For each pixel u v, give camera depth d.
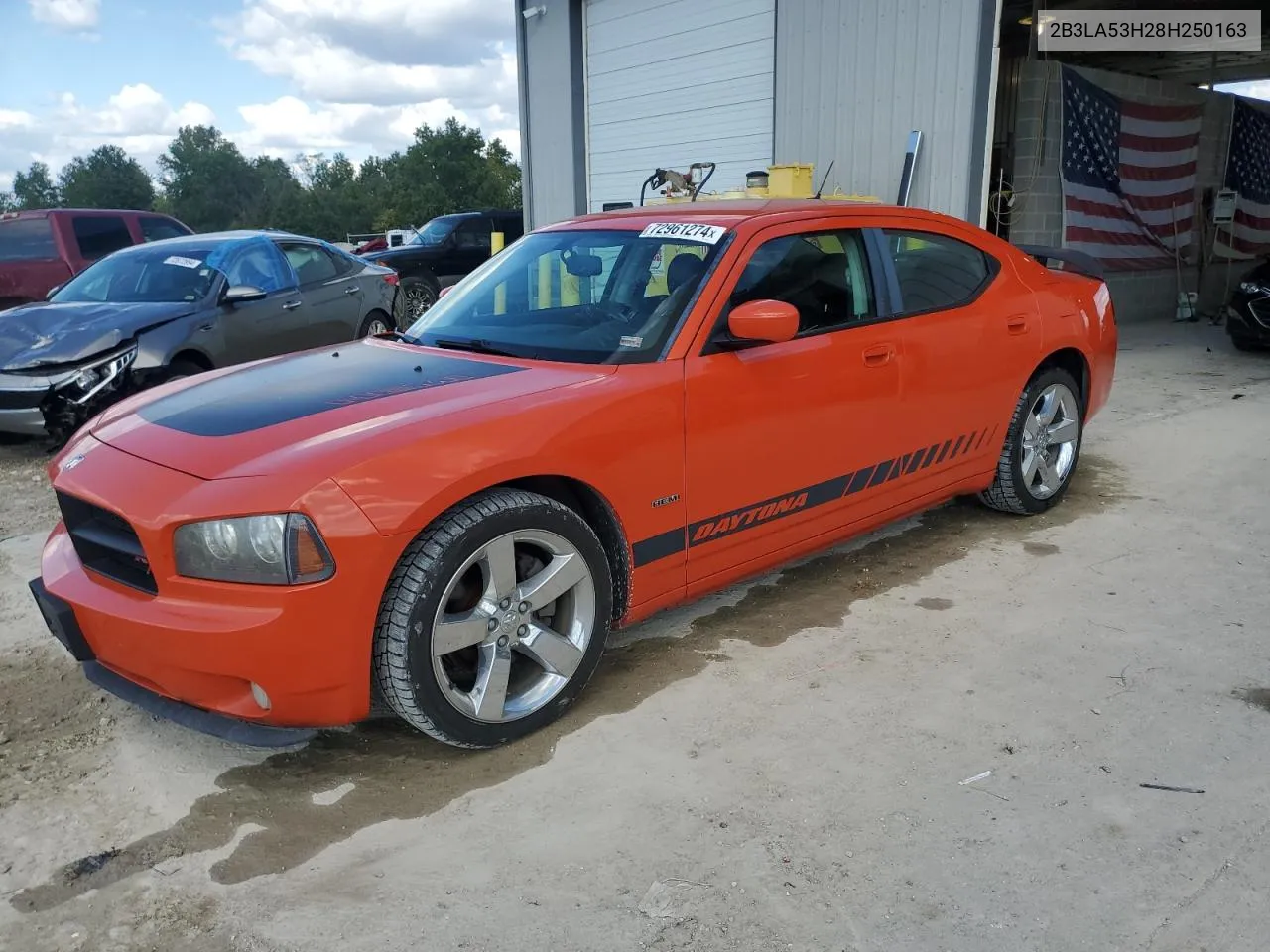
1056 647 3.45
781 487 3.52
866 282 3.86
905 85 8.09
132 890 2.32
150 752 2.94
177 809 2.64
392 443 2.60
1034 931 2.11
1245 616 3.66
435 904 2.24
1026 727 2.92
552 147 12.17
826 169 8.77
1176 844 2.38
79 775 2.82
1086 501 5.12
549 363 3.25
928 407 4.02
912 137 8.05
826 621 3.72
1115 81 11.12
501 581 2.75
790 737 2.90
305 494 2.45
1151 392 7.93
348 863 2.40
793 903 2.21
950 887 2.25
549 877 2.32
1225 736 2.85
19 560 4.63
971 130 7.68
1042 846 2.38
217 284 7.06
